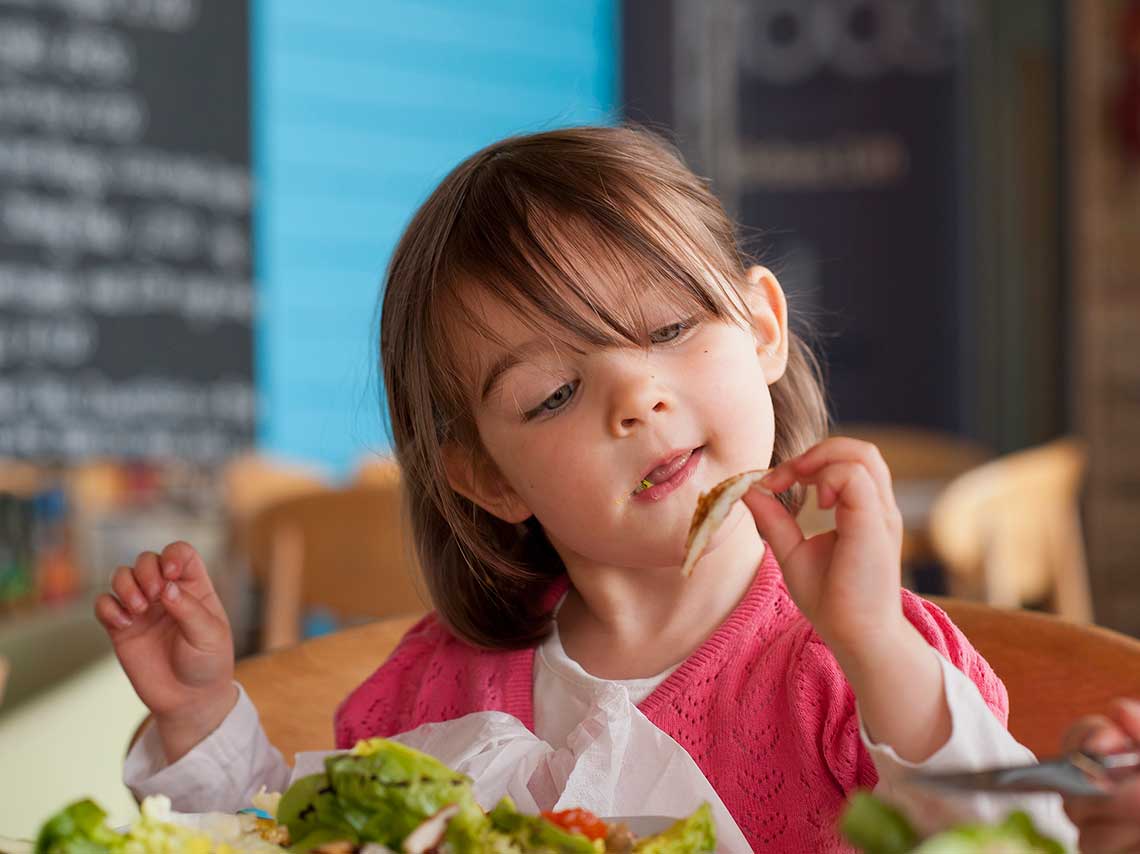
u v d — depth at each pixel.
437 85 4.29
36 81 3.75
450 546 0.97
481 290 0.82
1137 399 4.24
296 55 4.08
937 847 0.35
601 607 0.89
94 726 1.69
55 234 3.80
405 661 1.02
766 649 0.83
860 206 4.53
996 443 4.44
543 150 0.92
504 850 0.44
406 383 0.92
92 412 3.88
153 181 3.93
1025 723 0.89
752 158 4.52
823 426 1.04
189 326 3.99
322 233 4.15
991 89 4.39
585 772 0.74
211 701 0.89
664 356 0.78
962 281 4.46
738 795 0.80
